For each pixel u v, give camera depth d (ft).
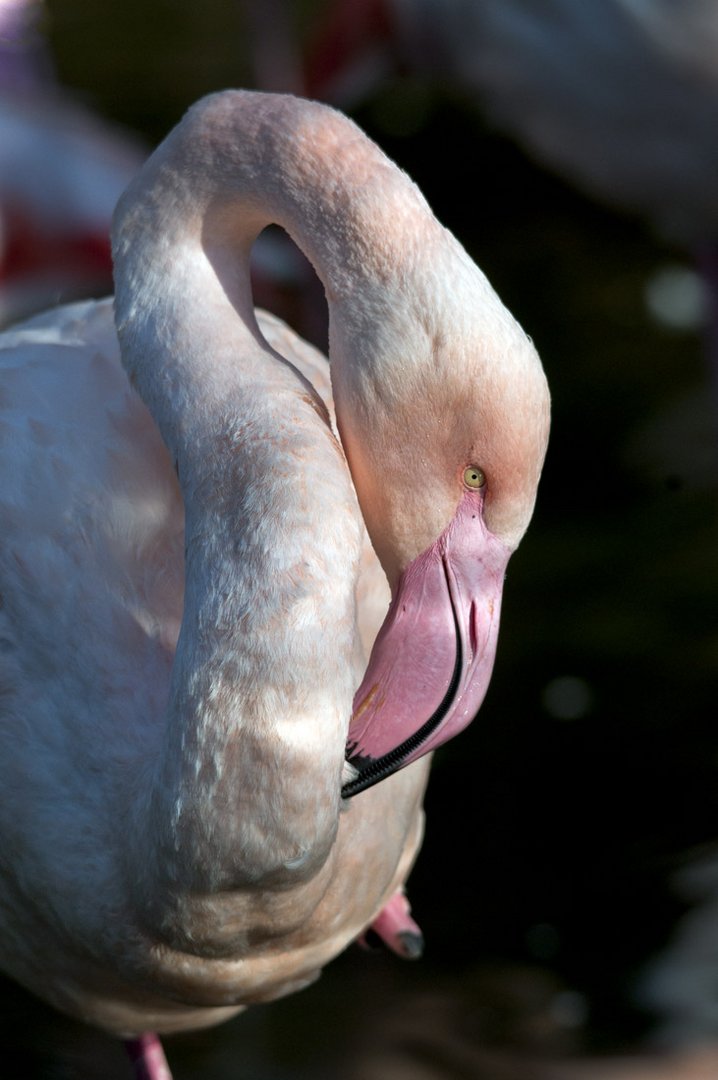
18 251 29.12
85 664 13.57
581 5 26.81
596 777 21.17
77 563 13.84
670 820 20.45
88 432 14.30
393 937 16.24
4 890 13.99
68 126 30.25
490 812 20.84
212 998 13.69
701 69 26.17
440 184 33.63
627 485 26.73
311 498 11.74
